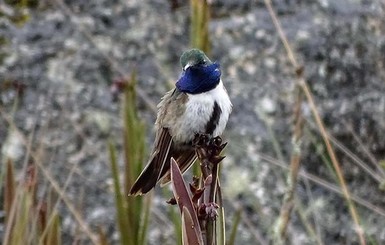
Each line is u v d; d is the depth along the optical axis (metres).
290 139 10.85
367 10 12.45
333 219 10.46
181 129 7.07
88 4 12.29
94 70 11.50
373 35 12.20
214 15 12.21
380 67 11.95
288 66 11.61
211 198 5.23
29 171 7.81
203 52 7.41
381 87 11.76
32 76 11.41
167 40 11.84
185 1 12.34
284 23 12.12
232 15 12.23
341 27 12.09
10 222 7.29
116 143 10.83
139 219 7.45
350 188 10.91
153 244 9.93
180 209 5.17
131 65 11.53
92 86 11.34
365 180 11.01
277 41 11.85
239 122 10.98
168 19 12.12
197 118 7.07
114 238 10.06
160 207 10.17
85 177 10.48
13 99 11.19
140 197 7.44
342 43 11.93
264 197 10.30
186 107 7.09
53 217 7.34
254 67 11.59
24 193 7.39
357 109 11.44
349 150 11.20
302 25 12.05
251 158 10.62
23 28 11.98
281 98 11.25
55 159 10.60
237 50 11.74
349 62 11.78
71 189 10.36
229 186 10.38
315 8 12.33
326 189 10.72
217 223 5.54
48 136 10.81
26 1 12.29
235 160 10.62
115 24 12.05
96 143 10.84
